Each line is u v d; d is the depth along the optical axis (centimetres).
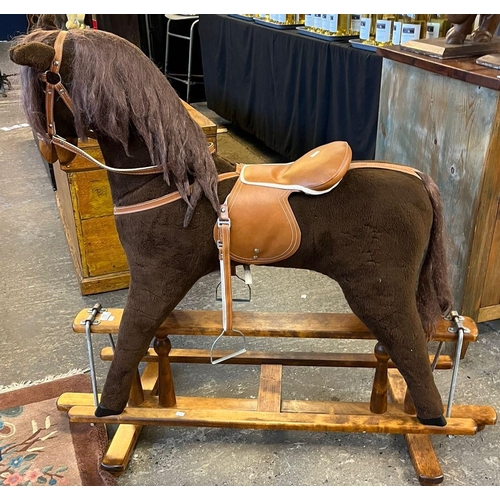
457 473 137
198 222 112
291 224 110
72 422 139
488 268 171
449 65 157
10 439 147
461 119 159
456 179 166
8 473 137
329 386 167
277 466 140
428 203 115
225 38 388
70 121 107
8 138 417
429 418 127
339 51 255
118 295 218
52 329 196
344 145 113
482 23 171
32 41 101
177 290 118
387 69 193
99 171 197
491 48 170
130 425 146
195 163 108
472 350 181
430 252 121
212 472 138
